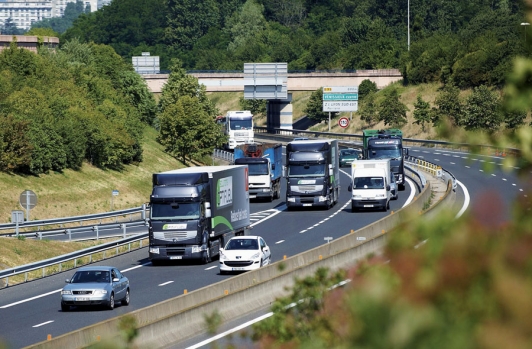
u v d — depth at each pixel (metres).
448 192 129.00
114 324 53.00
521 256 8.05
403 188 159.00
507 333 7.55
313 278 28.39
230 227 101.12
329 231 115.12
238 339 54.84
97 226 118.75
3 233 122.06
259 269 75.06
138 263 98.31
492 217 8.77
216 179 97.69
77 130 180.62
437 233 8.81
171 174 95.94
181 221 93.94
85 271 72.06
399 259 8.51
